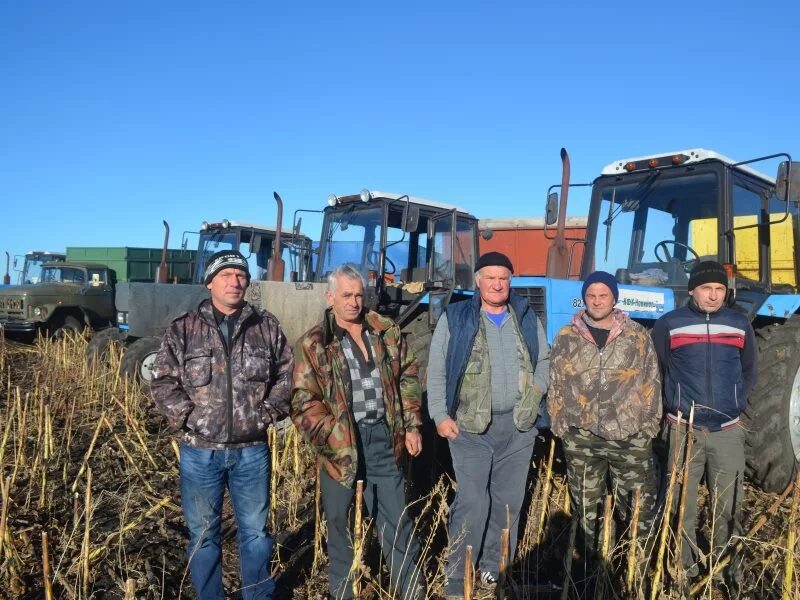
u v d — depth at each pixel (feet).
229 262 9.25
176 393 9.11
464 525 10.78
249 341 9.41
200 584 9.15
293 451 15.58
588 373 10.71
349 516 10.76
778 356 15.78
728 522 11.00
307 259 30.50
